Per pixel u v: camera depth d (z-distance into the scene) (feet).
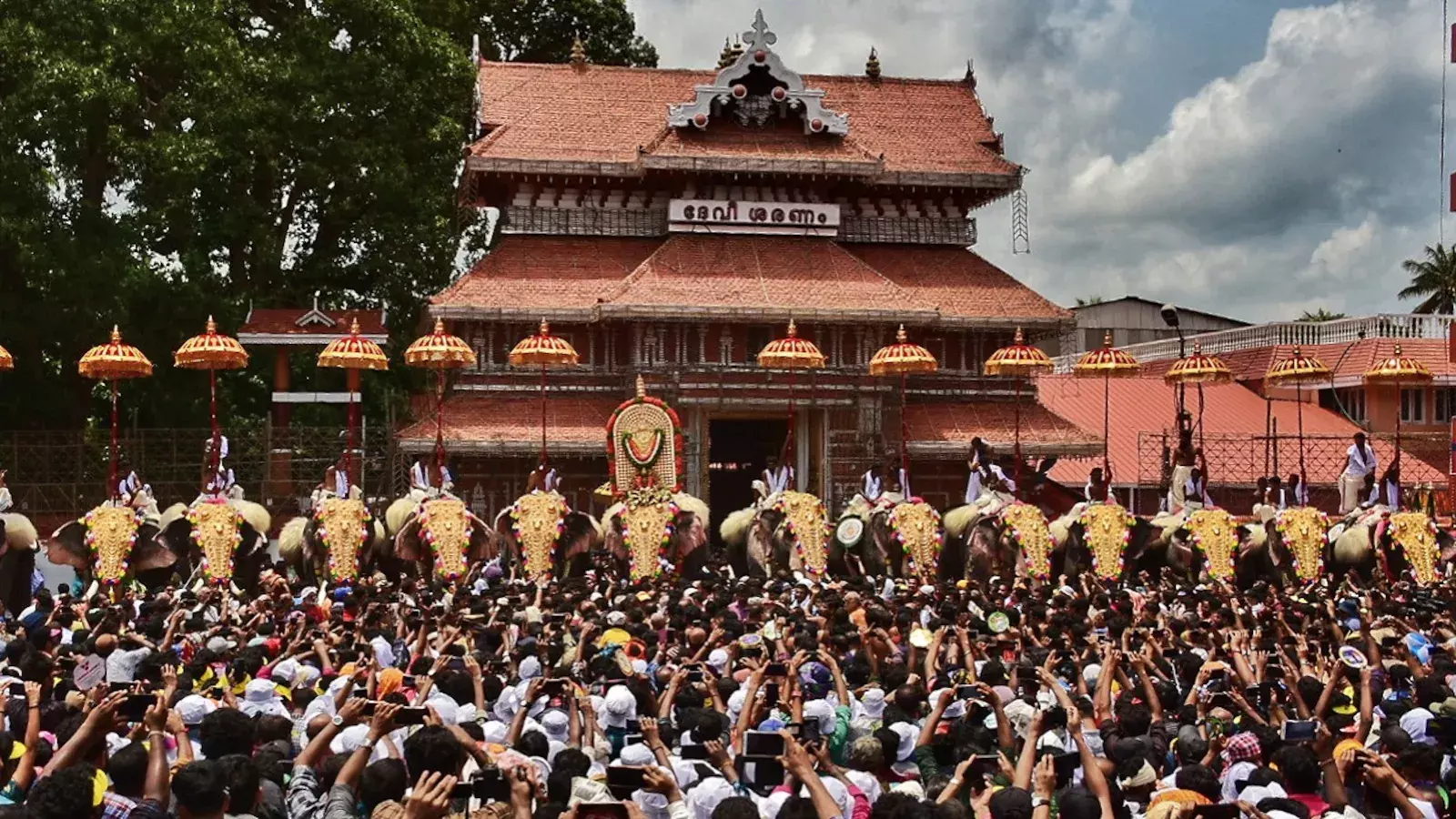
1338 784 39.40
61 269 169.58
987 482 135.54
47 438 168.04
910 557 129.90
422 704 43.70
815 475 170.19
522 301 169.68
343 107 186.39
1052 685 45.47
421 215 190.80
